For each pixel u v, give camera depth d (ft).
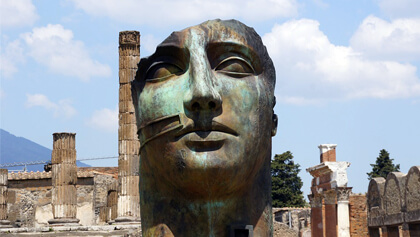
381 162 131.34
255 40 16.79
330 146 87.20
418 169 49.60
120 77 78.74
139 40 79.51
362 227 83.82
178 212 16.63
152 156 16.48
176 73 16.40
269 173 17.83
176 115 15.74
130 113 78.18
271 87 17.16
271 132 17.70
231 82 16.11
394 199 55.21
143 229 17.48
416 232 51.44
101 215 119.14
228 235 16.58
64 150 84.12
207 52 16.19
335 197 85.35
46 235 70.44
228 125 15.71
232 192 16.46
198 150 15.61
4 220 88.28
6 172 89.35
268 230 17.42
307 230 96.53
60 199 82.99
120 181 77.71
